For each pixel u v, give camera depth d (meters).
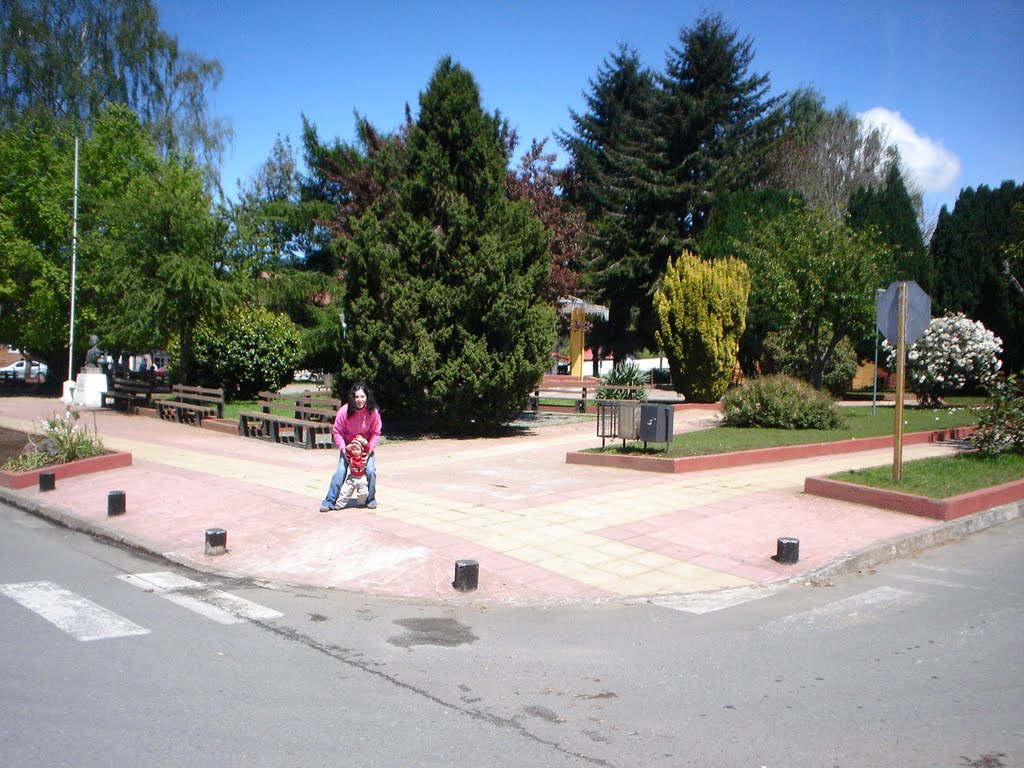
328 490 10.88
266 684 5.15
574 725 4.59
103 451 13.91
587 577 7.68
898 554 8.64
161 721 4.55
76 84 33.62
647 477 12.49
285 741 4.33
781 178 38.91
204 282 22.16
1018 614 6.66
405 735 4.43
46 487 12.05
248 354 26.75
